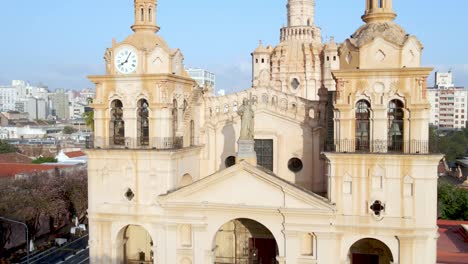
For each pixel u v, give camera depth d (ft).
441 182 283.18
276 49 238.48
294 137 154.71
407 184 125.70
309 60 230.68
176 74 150.30
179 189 139.23
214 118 162.20
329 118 149.38
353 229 128.98
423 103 124.06
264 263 157.28
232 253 159.74
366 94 128.47
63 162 379.14
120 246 148.97
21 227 224.33
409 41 127.34
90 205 146.82
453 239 168.66
